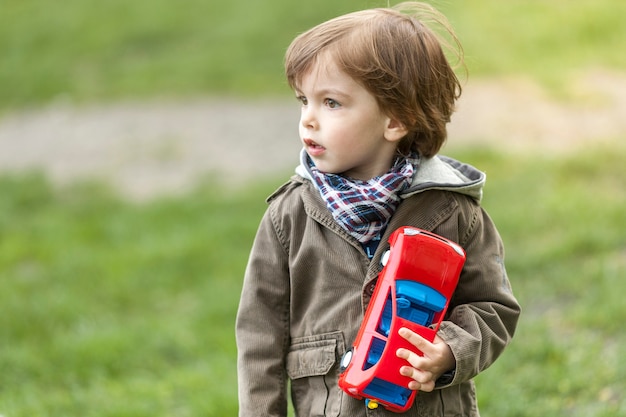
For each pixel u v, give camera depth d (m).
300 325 5.73
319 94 5.39
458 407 5.59
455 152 21.56
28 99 33.88
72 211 22.03
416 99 5.45
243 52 35.81
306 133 5.48
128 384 11.45
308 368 5.61
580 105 26.08
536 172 19.56
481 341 5.34
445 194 5.62
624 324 10.76
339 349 5.50
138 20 40.03
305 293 5.72
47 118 31.64
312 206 5.62
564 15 35.16
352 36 5.37
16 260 18.53
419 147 5.69
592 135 23.30
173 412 10.26
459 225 5.61
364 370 5.15
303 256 5.65
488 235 5.79
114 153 27.12
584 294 12.14
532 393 9.37
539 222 15.99
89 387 11.77
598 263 13.30
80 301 15.30
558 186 18.45
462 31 33.66
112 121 30.42
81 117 31.22
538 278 13.36
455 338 5.21
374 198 5.39
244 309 5.87
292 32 37.28
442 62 5.62
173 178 24.50
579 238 14.44
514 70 29.78
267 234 5.85
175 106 31.50
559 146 22.53
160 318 14.47
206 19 39.75
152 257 17.20
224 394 10.18
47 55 37.69
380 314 5.18
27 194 23.19
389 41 5.39
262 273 5.84
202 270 16.59
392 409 5.24
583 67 30.12
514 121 24.92
